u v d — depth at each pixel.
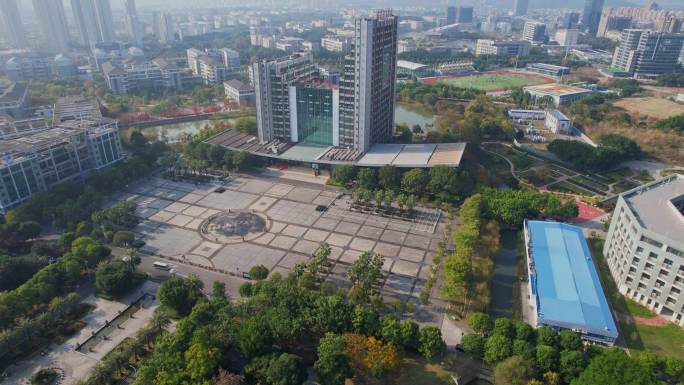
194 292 149.25
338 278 167.38
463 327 143.25
